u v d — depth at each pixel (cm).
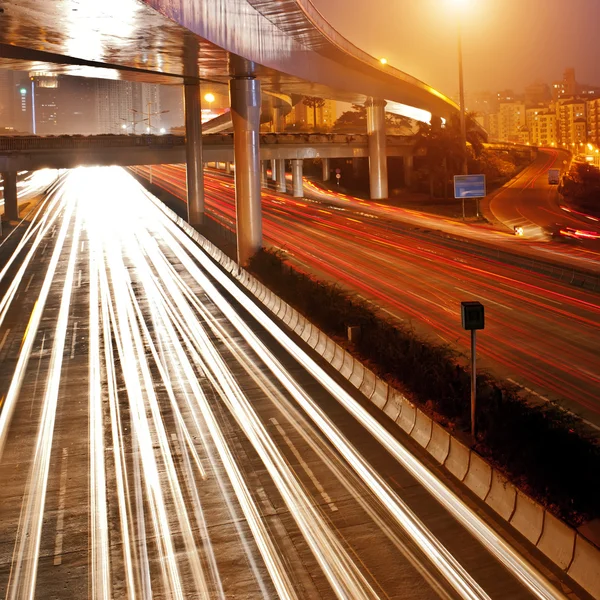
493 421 1991
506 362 2909
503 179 12519
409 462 1978
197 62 4231
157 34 3197
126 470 2012
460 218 8281
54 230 7769
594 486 1641
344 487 1844
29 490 1911
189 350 3222
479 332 3372
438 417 2136
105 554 1575
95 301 4334
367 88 8394
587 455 1773
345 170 14012
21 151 6431
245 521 1691
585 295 4184
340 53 5962
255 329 3534
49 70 5756
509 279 4691
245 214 5038
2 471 2039
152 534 1653
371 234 7044
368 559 1502
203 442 2188
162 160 7369
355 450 2072
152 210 9650
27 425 2398
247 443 2162
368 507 1731
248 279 4584
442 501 1744
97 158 6944
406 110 11800
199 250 6194
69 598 1414
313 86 6612
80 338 3503
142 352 3225
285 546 1571
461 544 1545
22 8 2620
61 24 2920
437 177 10312
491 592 1366
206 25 3362
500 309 3834
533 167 14662
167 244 6581
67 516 1758
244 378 2791
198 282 4812
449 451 1944
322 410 2402
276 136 9600
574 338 3256
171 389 2705
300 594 1388
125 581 1465
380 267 5191
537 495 1636
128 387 2752
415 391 2361
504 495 1669
